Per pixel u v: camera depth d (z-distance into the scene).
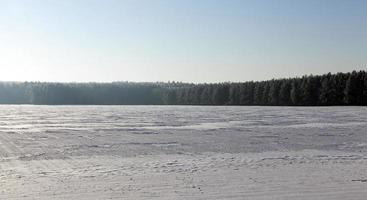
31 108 95.56
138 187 10.81
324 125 36.72
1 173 12.85
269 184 11.22
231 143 22.48
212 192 10.25
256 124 38.56
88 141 23.42
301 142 23.02
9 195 9.84
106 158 16.53
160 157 16.89
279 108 85.81
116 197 9.70
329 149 19.70
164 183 11.34
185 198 9.64
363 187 10.80
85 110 81.06
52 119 47.94
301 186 10.95
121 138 25.27
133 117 52.28
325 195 9.94
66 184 11.14
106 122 42.00
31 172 13.07
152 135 27.38
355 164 14.83
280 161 15.62
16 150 19.11
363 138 25.22
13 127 35.00
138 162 15.39
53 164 14.85
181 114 60.66
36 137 25.91
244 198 9.67
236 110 76.38
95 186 10.90
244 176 12.45
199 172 13.19
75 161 15.65
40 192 10.16
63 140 23.98
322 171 13.31
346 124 37.81
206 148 20.16
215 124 38.78
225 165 14.66
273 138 25.34
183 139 24.66
